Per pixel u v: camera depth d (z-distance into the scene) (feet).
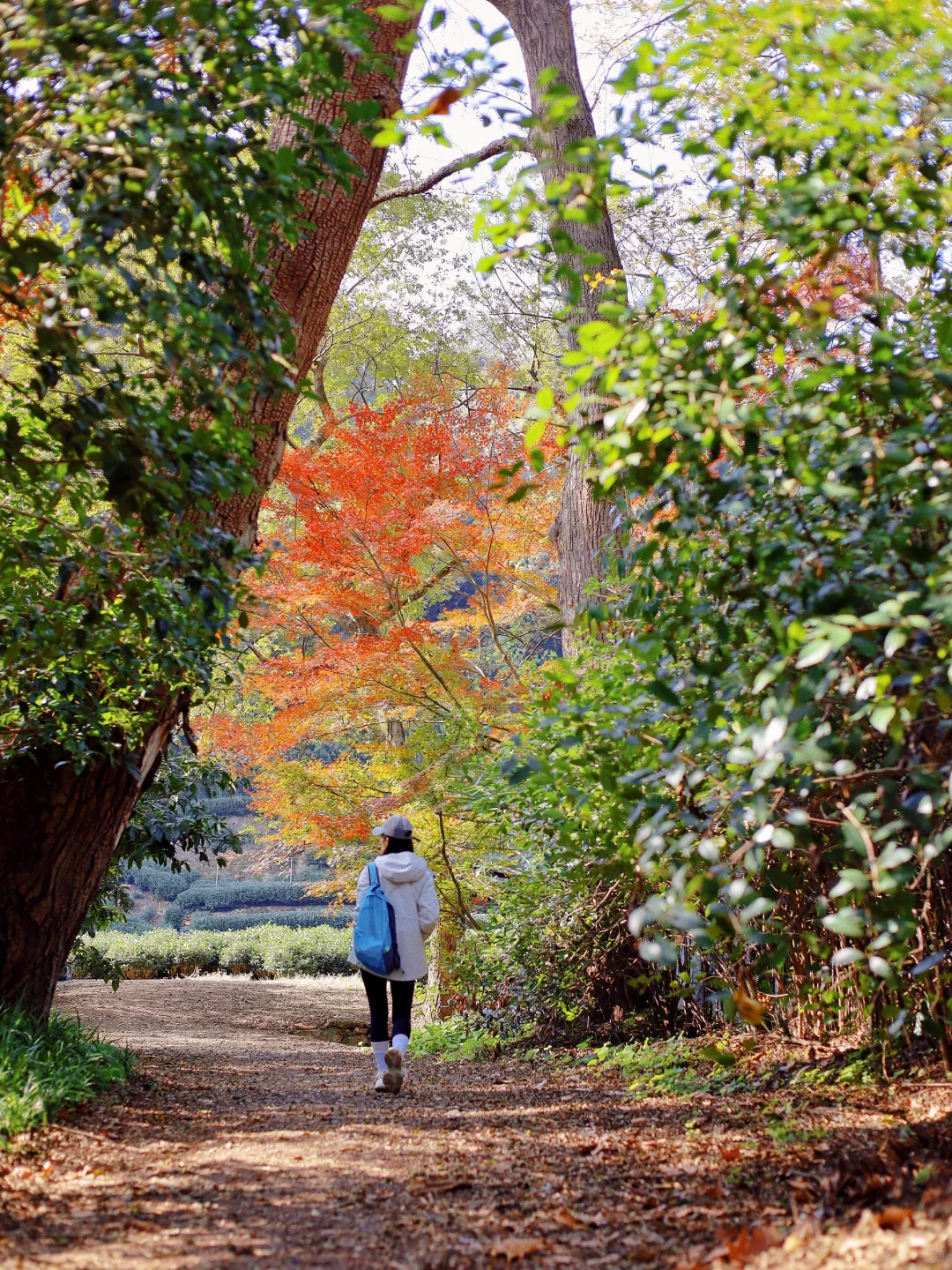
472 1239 10.61
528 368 58.90
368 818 34.96
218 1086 21.56
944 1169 10.15
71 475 13.56
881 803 10.94
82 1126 15.83
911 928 10.28
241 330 12.28
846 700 11.24
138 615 14.01
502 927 28.17
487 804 23.94
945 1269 7.21
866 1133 12.84
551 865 22.84
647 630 12.88
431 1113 17.46
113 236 10.57
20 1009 19.69
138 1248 10.41
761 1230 9.38
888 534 9.73
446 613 39.19
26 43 9.57
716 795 11.44
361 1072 25.08
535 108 35.42
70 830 20.49
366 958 19.77
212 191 11.07
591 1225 10.86
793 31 9.84
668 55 10.14
